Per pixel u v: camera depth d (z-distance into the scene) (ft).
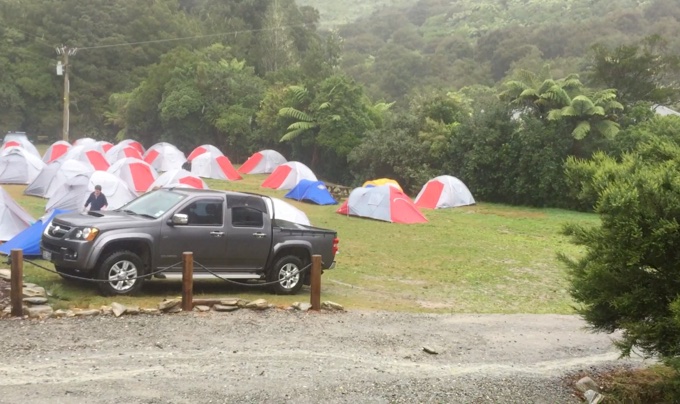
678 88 120.98
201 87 168.96
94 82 217.77
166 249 34.81
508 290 46.47
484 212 95.66
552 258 60.70
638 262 22.62
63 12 219.41
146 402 19.66
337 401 21.24
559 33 327.88
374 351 27.73
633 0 416.26
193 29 235.81
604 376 26.84
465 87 237.45
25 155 99.19
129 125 183.83
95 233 33.01
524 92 105.60
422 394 22.65
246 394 21.09
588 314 24.64
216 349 25.94
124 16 225.97
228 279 35.91
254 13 242.78
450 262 56.18
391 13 538.88
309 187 96.94
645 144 27.35
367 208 82.53
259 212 38.01
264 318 31.65
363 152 123.44
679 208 22.22
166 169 127.03
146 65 223.71
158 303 32.89
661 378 25.89
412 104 131.13
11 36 213.46
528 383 25.05
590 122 103.19
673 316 21.88
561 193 100.73
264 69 219.00
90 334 26.63
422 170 114.62
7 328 26.58
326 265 40.27
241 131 162.40
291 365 24.62
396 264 53.72
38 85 208.74
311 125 139.74
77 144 132.57
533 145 101.81
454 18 532.73
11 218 50.06
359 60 360.28
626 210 22.68
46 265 41.37
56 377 21.33
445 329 32.94
